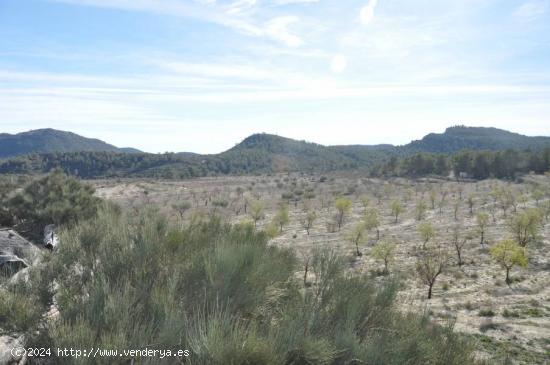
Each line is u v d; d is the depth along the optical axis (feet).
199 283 16.12
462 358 16.11
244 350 11.62
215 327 12.25
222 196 339.77
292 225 227.81
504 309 76.13
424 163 508.94
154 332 12.71
